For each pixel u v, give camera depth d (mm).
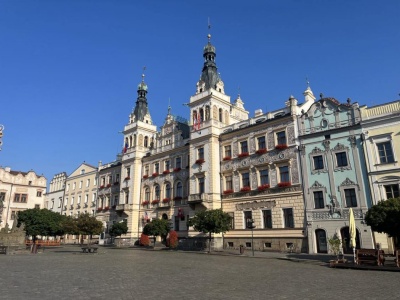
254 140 42844
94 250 38594
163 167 56094
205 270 20141
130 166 61500
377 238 30688
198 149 48469
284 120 40031
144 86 68688
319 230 34594
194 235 44625
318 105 37500
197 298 11219
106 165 72188
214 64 53750
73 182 80688
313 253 33719
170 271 19516
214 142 46688
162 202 53844
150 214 55562
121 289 13031
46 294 11922
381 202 23312
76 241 72250
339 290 12953
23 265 23156
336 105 35969
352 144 33938
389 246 29828
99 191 70938
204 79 51812
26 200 82750
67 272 18906
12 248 38438
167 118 58562
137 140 62156
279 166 39406
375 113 33250
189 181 48438
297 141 38281
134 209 57844
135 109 66250
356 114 34312
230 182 44531
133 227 56969
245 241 40531
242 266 22750
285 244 36719
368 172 32219
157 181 56188
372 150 32625
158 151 58188
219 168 45969
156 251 41844
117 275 17531
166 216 52656
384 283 14727
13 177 82000
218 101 49781
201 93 50438
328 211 34094
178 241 46625
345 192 33594
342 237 32875
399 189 30500
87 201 74250
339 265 21641
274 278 16500
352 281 15445
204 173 46031
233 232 42062
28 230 50344
